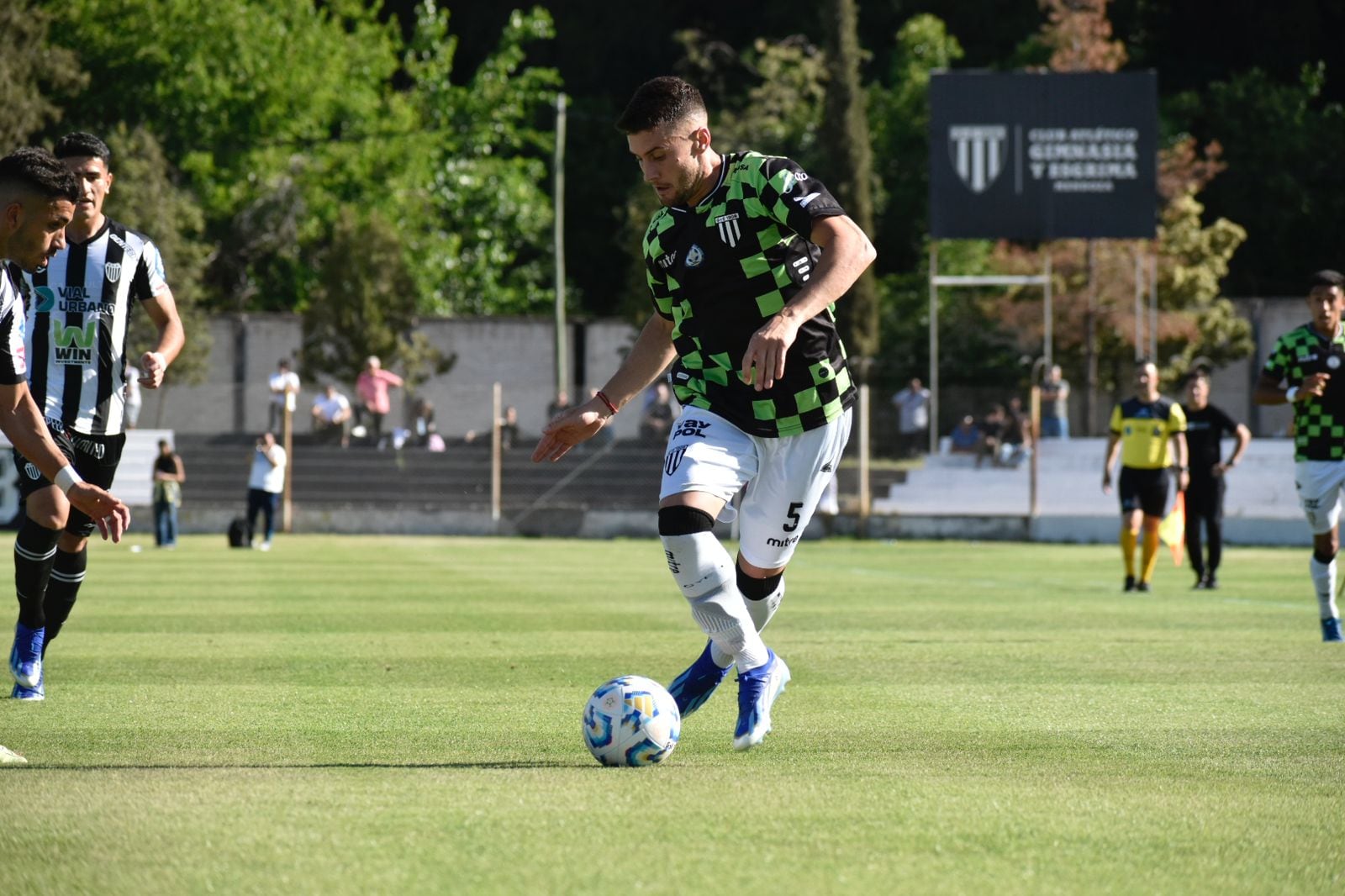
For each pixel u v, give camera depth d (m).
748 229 18.84
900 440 116.81
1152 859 13.71
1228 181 181.25
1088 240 118.38
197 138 172.25
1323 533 36.56
